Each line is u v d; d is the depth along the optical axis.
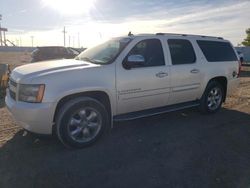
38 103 3.78
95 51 5.08
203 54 5.89
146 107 5.02
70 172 3.48
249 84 11.59
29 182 3.24
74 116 4.08
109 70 4.34
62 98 3.93
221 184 3.29
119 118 4.63
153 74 4.87
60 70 4.01
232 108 6.95
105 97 4.44
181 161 3.85
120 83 4.46
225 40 6.54
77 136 4.14
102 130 4.37
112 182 3.28
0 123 5.36
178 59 5.39
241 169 3.66
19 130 4.94
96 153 4.05
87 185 3.21
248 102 7.65
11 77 4.41
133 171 3.55
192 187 3.21
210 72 5.94
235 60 6.60
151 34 5.12
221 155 4.08
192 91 5.68
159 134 4.90
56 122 3.97
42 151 4.07
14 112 3.95
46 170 3.52
